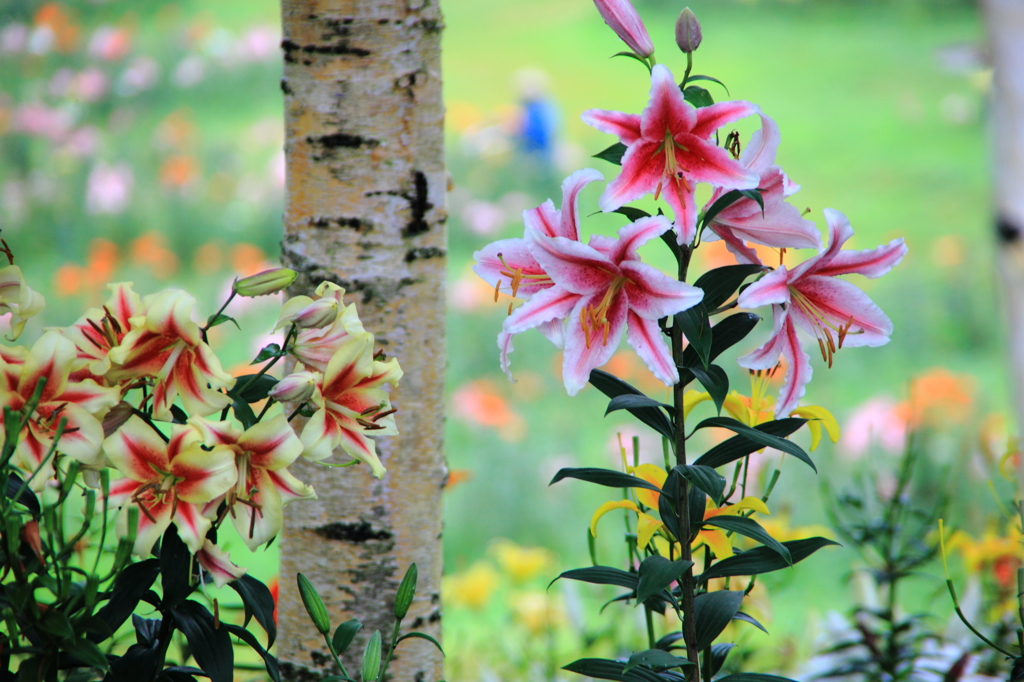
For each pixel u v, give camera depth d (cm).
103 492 378
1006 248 401
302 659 426
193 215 1538
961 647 464
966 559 470
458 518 843
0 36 2333
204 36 2459
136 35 2578
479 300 1194
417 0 418
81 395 380
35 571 381
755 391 413
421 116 421
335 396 387
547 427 1004
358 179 420
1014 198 400
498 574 746
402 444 423
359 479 422
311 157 420
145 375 383
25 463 379
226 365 1110
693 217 384
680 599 411
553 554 727
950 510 570
